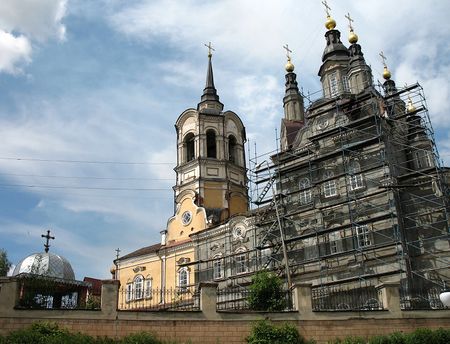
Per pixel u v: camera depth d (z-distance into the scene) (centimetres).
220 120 5794
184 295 4856
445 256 3522
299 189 4303
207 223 5188
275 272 4056
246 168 5844
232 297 3738
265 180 4659
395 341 2284
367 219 3666
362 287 3531
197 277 4853
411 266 3584
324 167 4219
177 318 2314
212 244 4916
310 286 2491
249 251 4350
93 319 2236
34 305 2559
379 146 3922
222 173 5594
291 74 5959
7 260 4984
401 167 4031
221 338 2320
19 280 2311
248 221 4631
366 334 2420
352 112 4322
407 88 4234
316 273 3888
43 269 3825
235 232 4722
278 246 4247
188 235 5319
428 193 3747
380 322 2456
